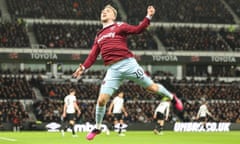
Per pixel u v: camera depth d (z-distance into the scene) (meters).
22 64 46.28
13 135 26.09
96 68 47.16
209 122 38.25
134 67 9.61
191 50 48.31
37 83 42.69
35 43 46.34
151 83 9.60
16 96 40.16
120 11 53.75
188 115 40.03
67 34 47.19
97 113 9.94
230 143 21.42
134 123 35.81
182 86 45.03
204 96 43.84
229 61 48.00
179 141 21.94
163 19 52.44
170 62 47.28
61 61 45.53
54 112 37.16
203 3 55.81
